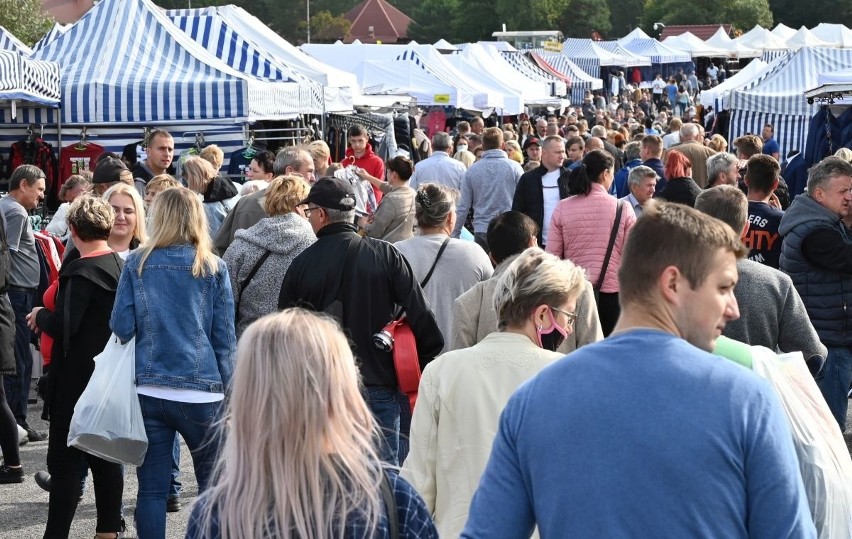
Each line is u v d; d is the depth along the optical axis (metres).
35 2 41.72
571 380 3.03
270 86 17.77
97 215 6.54
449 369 4.68
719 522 2.84
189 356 6.03
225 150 18.14
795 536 2.84
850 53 25.66
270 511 2.76
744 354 4.31
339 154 24.94
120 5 18.14
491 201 13.07
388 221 9.98
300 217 7.43
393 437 6.50
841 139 17.41
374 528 2.76
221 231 9.03
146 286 6.07
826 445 4.20
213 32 19.80
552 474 2.97
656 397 2.93
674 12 118.19
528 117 41.72
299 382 2.77
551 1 115.56
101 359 6.07
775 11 118.69
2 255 8.20
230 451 2.82
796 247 7.30
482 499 3.10
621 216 9.35
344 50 34.69
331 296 6.36
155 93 16.72
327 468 2.78
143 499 6.07
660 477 2.87
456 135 31.22
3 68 14.91
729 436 2.87
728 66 76.81
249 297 7.30
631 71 70.88
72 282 6.38
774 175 8.12
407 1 152.25
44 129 17.84
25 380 9.86
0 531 7.42
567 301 4.72
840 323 7.32
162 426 6.09
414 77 32.25
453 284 7.36
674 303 3.10
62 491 6.46
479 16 115.38
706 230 3.10
